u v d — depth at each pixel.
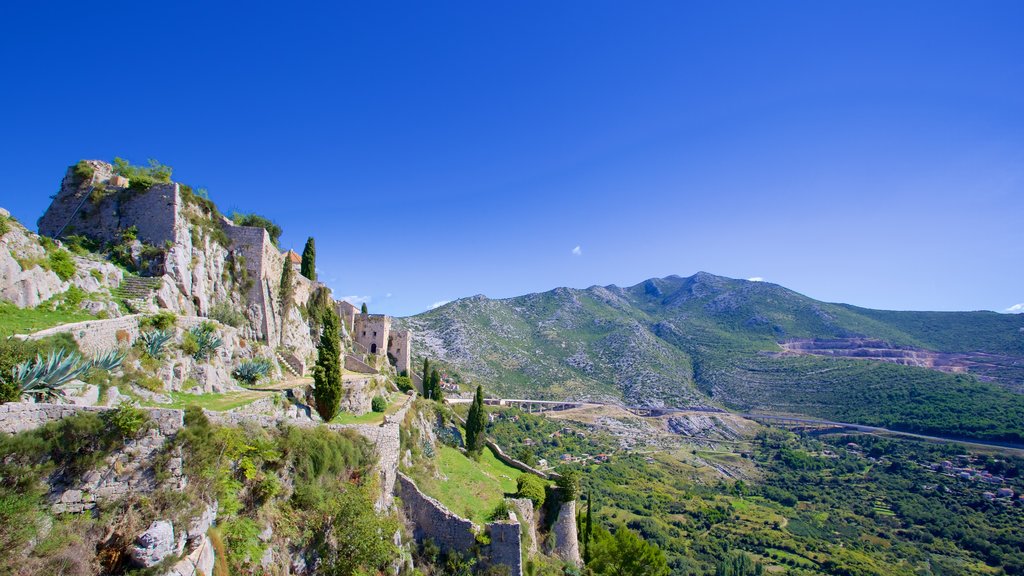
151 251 37.94
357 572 23.23
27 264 26.92
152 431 16.92
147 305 33.53
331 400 35.50
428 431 49.22
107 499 15.66
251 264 46.41
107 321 26.27
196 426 18.00
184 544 16.36
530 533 40.47
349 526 23.80
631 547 47.41
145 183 39.59
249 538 19.28
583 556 52.75
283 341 50.00
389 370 77.81
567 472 50.00
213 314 40.66
